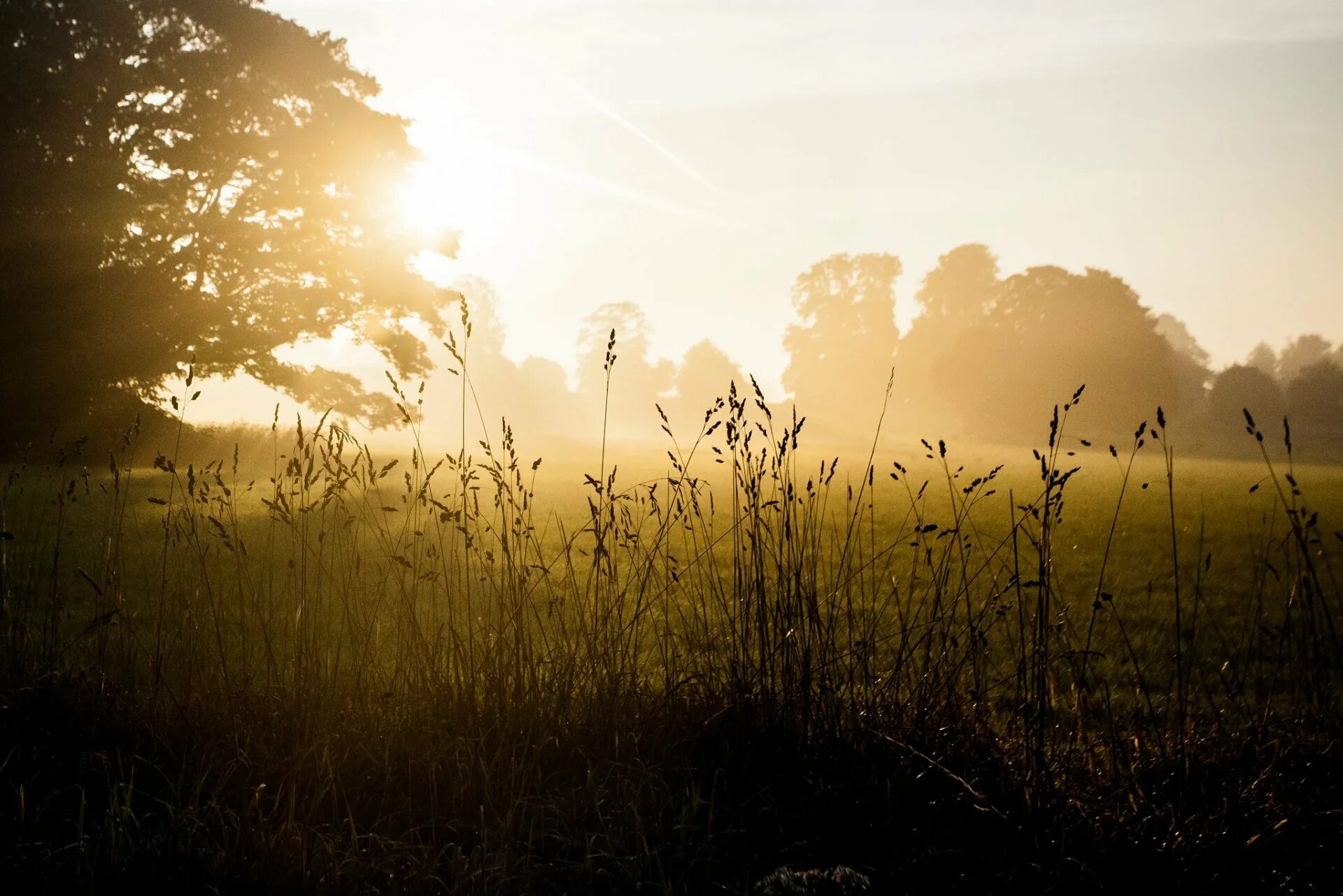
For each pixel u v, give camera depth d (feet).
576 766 10.11
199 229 83.56
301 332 89.30
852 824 9.32
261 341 84.07
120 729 10.48
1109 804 9.47
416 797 9.52
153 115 79.10
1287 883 8.32
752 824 9.20
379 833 8.83
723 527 31.19
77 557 22.20
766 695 11.04
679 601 17.72
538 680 11.27
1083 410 213.87
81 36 77.87
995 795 9.62
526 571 11.80
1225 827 9.07
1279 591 25.27
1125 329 216.33
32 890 7.63
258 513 34.32
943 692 11.40
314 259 86.94
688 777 9.83
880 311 304.50
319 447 11.12
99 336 76.59
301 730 10.31
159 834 8.25
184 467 62.59
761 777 10.20
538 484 68.28
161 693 11.10
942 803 9.52
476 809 9.18
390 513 31.71
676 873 8.30
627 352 349.00
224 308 84.02
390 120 91.20
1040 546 10.10
